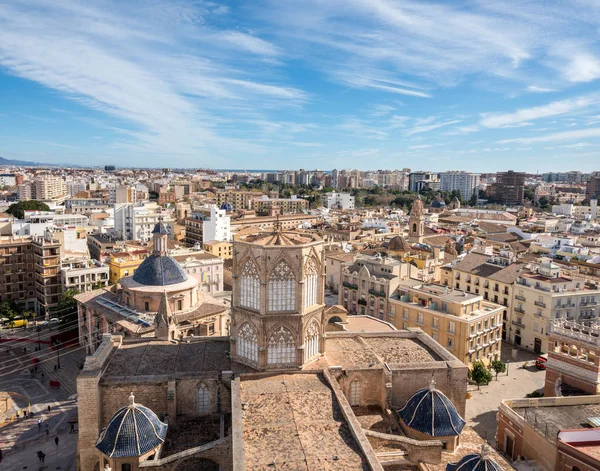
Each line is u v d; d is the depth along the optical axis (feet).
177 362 193.88
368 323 291.58
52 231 497.87
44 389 310.24
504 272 411.34
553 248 567.59
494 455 180.55
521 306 383.86
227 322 337.93
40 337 404.57
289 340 183.11
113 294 347.36
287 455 133.80
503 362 353.31
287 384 175.52
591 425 197.16
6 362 354.33
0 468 225.56
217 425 178.19
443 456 170.09
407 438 160.04
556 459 181.68
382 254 536.83
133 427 156.87
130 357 198.29
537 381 320.09
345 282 430.20
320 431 146.41
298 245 176.45
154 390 178.91
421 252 549.95
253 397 165.99
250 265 181.37
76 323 397.39
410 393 193.36
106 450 154.61
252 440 140.97
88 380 171.94
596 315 376.89
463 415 196.54
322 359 195.83
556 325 250.98
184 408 182.19
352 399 193.06
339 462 131.13
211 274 478.59
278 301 179.83
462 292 354.33
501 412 219.61
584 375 233.55
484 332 333.01
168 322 221.87
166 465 150.82
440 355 210.59
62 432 258.37
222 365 190.39
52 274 458.91
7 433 256.93
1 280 465.47
